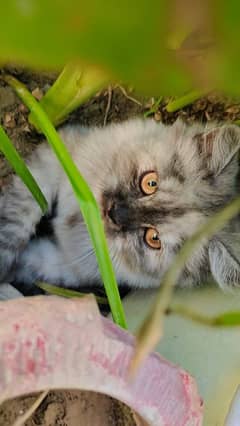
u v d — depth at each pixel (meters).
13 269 0.40
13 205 0.39
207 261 0.38
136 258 0.38
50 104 0.36
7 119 0.40
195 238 0.13
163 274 0.39
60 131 0.41
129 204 0.37
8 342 0.17
